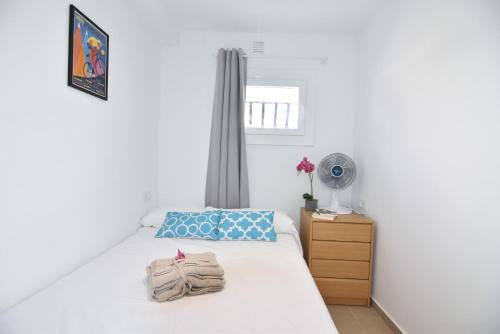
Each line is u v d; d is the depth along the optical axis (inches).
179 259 54.1
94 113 64.0
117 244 76.2
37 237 48.1
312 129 108.4
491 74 46.4
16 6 42.4
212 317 41.4
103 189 68.7
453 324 54.2
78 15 56.1
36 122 46.9
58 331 37.3
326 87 108.7
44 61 48.1
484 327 47.3
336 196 99.7
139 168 90.6
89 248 63.4
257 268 60.8
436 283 59.4
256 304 45.5
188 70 108.5
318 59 107.9
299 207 110.0
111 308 43.3
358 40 107.1
